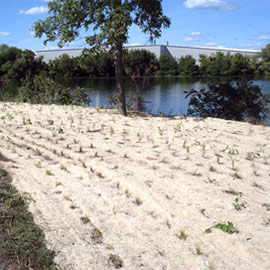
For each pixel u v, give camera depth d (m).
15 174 3.87
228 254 2.52
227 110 10.84
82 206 3.19
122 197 3.40
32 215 2.96
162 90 25.52
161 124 7.69
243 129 7.46
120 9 7.60
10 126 6.69
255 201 3.40
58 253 2.46
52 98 12.83
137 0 8.46
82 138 5.83
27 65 53.38
